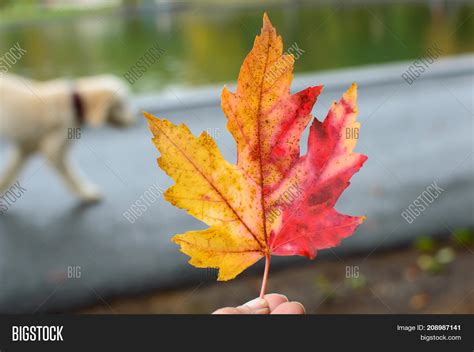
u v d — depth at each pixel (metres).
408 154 5.94
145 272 3.79
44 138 4.96
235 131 0.56
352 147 0.57
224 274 0.58
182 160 0.57
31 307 3.48
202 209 0.57
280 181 0.58
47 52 10.97
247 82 0.56
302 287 3.50
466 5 14.30
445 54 10.58
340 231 0.57
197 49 11.20
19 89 4.88
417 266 3.73
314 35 12.23
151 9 15.46
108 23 14.09
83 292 3.60
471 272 3.60
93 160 6.00
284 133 0.57
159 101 7.91
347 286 3.51
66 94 5.09
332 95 8.00
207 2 15.69
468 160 5.66
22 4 14.22
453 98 7.98
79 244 4.27
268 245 0.58
